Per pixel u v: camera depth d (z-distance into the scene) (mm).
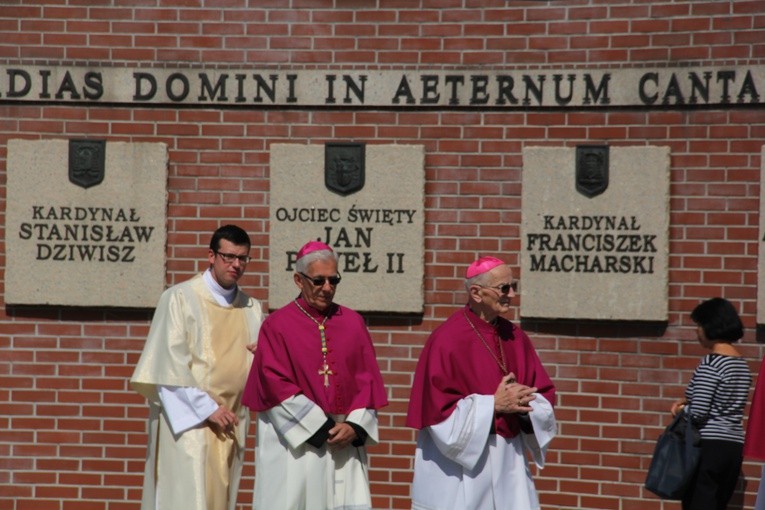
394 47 10820
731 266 10336
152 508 8734
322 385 7957
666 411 10430
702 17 10375
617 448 10492
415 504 8297
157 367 8555
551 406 8055
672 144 10453
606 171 10469
